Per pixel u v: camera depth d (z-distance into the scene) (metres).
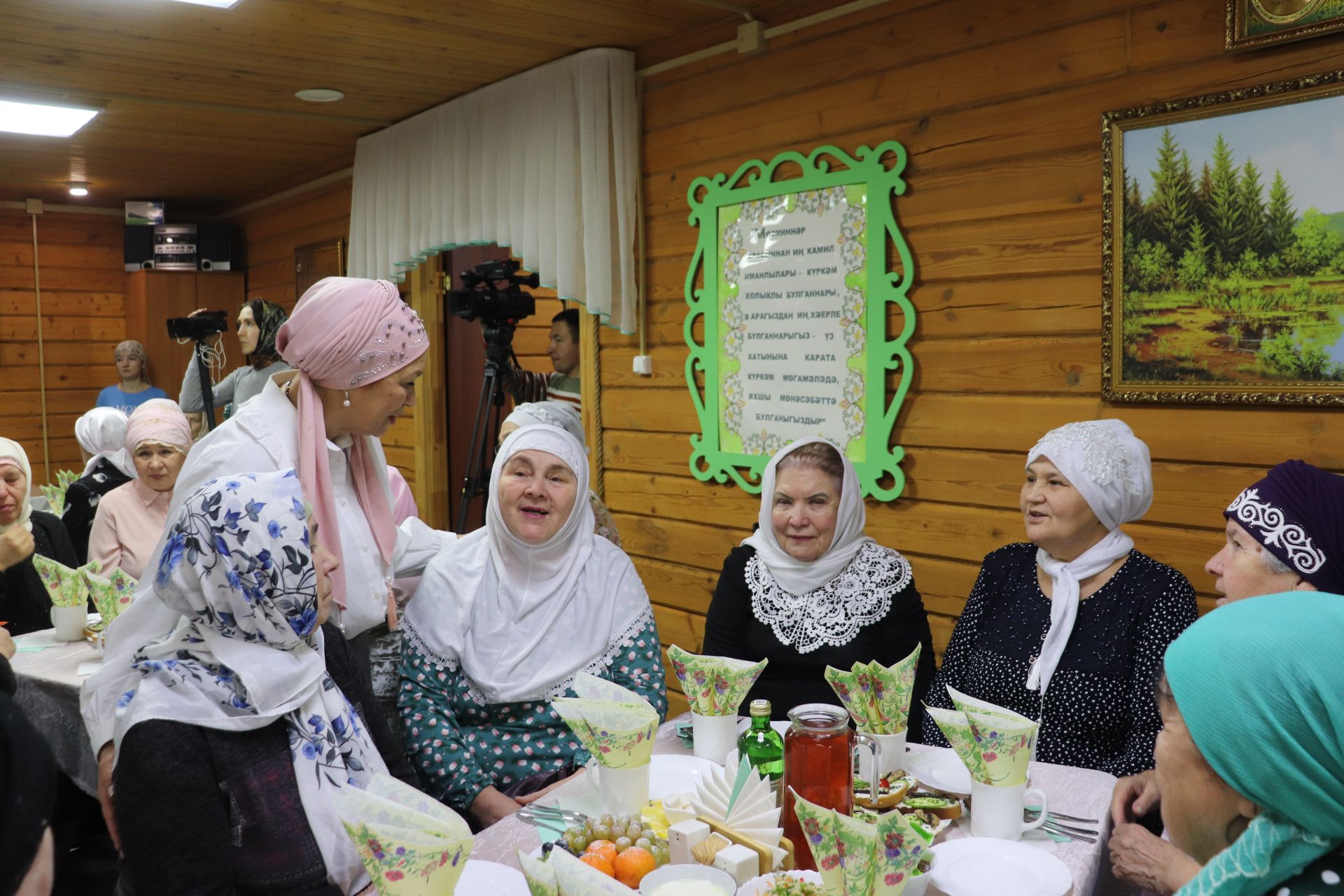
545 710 2.05
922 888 1.20
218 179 6.09
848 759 1.33
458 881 1.26
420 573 2.31
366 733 1.56
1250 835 0.86
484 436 3.92
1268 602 0.85
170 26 3.36
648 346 3.83
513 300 3.84
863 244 3.03
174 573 1.38
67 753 2.45
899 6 2.91
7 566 2.75
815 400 3.21
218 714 1.38
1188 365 2.35
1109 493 1.95
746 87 3.37
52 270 6.80
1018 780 1.40
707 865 1.25
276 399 1.94
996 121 2.71
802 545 2.24
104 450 4.21
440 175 4.54
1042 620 2.02
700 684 1.66
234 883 1.36
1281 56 2.18
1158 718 1.82
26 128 4.70
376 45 3.62
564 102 3.80
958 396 2.87
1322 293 2.14
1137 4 2.41
